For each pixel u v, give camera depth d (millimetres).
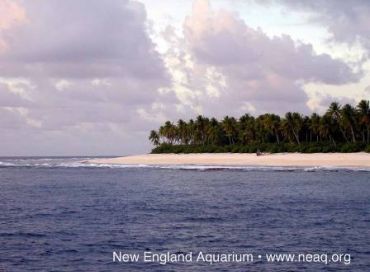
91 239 28859
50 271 22141
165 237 29375
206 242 27891
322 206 43500
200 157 138750
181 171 103562
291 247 26578
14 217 38125
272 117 147750
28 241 28391
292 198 50250
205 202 47812
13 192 60000
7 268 22672
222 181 74562
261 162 117250
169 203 47125
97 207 44094
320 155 119062
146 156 156500
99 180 80000
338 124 135000
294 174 86562
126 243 27703
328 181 70250
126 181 77250
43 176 93562
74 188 65062
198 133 171125
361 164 103000
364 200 47656
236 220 35906
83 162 162125
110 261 23781
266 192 56594
